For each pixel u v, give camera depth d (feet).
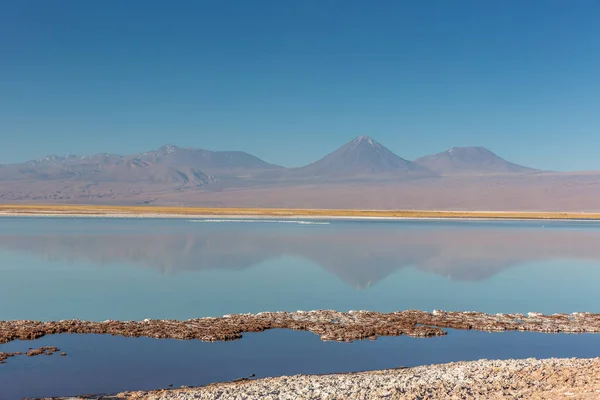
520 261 197.77
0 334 89.35
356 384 63.26
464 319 106.73
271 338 91.91
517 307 122.52
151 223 363.76
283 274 162.30
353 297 130.31
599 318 109.19
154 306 117.29
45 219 395.55
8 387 67.97
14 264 173.37
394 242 257.96
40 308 114.11
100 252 203.51
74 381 70.44
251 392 62.08
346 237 280.31
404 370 73.67
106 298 124.88
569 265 189.26
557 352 85.87
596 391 53.62
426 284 149.59
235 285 143.43
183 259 189.78
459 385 59.82
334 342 90.22
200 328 96.07
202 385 69.67
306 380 67.82
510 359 77.97
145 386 69.41
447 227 382.42
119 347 85.56
